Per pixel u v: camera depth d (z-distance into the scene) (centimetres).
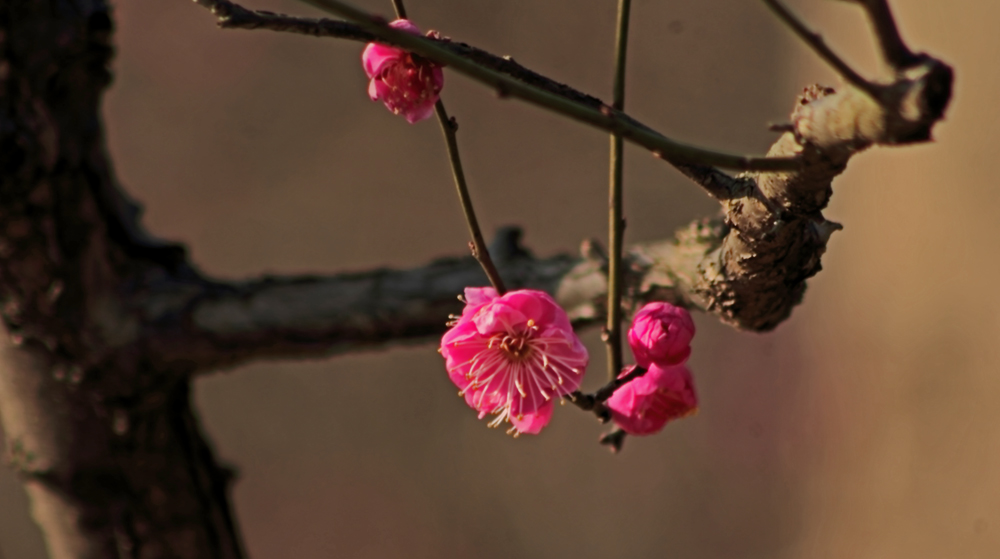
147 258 106
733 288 99
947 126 219
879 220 243
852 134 93
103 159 105
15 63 103
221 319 105
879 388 238
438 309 104
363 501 246
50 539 107
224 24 94
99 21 104
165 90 248
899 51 91
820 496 250
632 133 93
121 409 106
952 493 214
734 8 252
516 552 248
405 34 92
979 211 210
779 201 96
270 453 245
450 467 250
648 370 98
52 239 104
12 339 105
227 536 108
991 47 205
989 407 206
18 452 107
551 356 96
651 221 252
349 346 105
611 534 251
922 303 227
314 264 252
